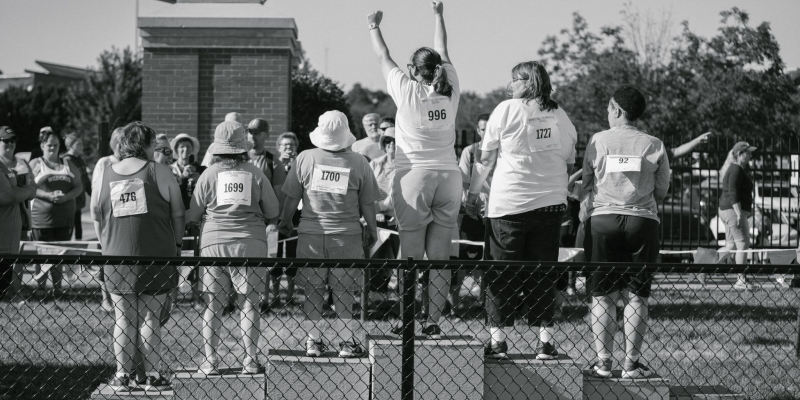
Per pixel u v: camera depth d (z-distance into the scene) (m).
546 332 4.74
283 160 7.79
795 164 14.32
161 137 7.54
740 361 6.26
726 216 10.59
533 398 4.54
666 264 3.86
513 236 4.70
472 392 4.39
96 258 3.65
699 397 4.84
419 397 4.36
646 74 26.22
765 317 7.85
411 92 4.79
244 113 10.90
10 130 7.79
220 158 5.03
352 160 5.06
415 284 3.90
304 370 4.52
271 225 6.25
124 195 4.79
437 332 4.84
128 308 4.80
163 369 5.62
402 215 4.84
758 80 24.69
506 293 4.73
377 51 5.03
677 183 17.92
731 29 25.30
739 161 10.58
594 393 4.69
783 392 5.45
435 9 5.31
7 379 5.44
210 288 4.87
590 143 4.99
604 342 4.81
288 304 7.93
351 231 5.03
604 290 4.76
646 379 4.71
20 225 7.42
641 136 4.86
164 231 4.89
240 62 10.88
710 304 8.43
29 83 58.69
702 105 24.62
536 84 4.70
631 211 4.80
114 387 4.79
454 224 4.95
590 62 26.55
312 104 17.09
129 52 40.66
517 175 4.68
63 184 9.36
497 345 4.74
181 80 10.88
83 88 41.97
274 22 10.78
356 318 6.20
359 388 4.54
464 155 7.59
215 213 4.97
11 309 7.54
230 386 4.66
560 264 3.83
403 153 4.84
